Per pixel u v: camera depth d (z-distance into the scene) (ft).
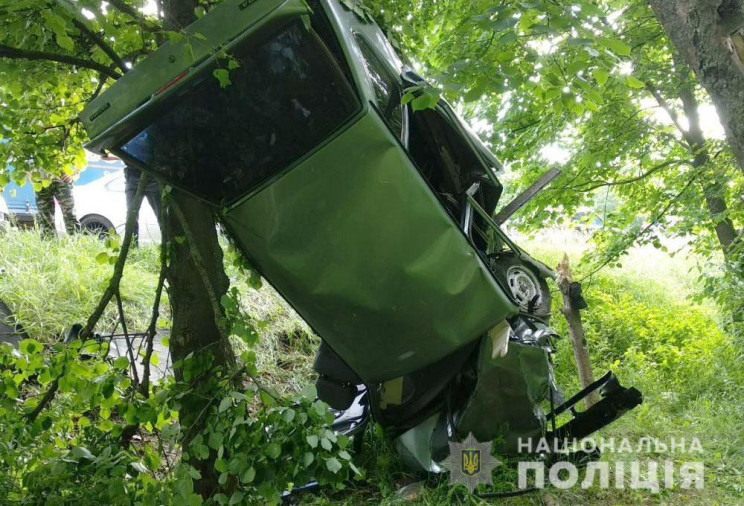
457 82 10.52
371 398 13.92
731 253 22.93
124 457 9.27
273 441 8.80
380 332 11.89
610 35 10.70
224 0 9.57
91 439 10.11
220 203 11.18
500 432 14.11
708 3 5.79
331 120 10.89
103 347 10.00
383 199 11.05
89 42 12.64
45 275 19.86
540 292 14.62
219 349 10.84
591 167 26.81
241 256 12.07
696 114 26.81
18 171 14.85
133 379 10.73
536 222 28.09
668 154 28.09
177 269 10.84
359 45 12.00
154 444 14.38
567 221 31.24
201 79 9.85
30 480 8.94
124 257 10.60
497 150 25.82
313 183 10.99
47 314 18.62
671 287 41.19
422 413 14.34
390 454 14.87
